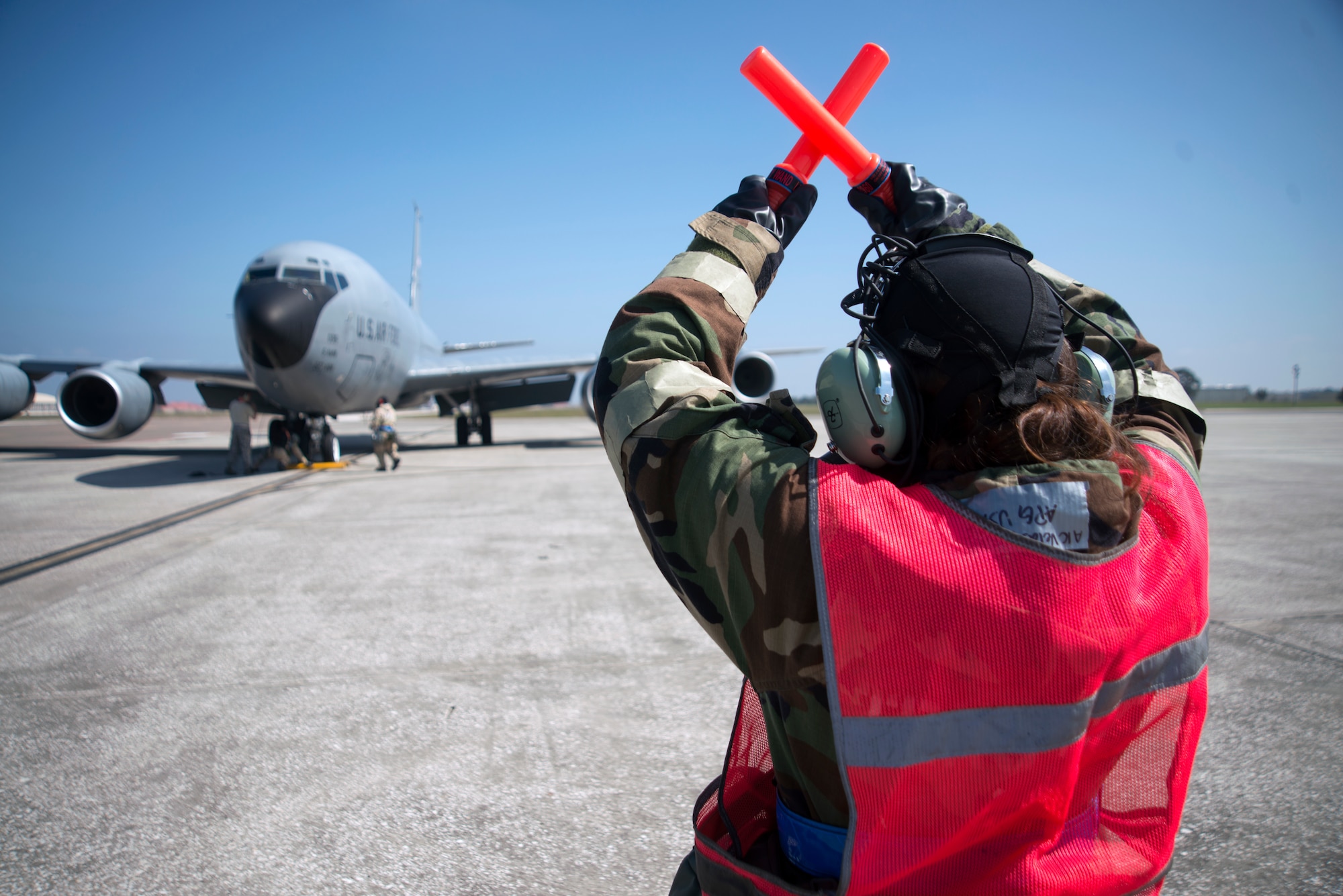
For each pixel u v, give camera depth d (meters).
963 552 0.65
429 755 2.65
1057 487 0.67
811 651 0.69
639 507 0.79
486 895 1.93
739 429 0.78
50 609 4.41
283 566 5.46
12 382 14.09
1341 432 20.62
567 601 4.53
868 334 0.79
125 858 2.09
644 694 3.15
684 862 1.02
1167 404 0.99
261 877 2.01
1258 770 2.46
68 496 9.23
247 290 11.20
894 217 0.98
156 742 2.75
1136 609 0.67
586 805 2.34
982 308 0.72
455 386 16.38
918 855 0.68
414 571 5.28
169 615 4.29
